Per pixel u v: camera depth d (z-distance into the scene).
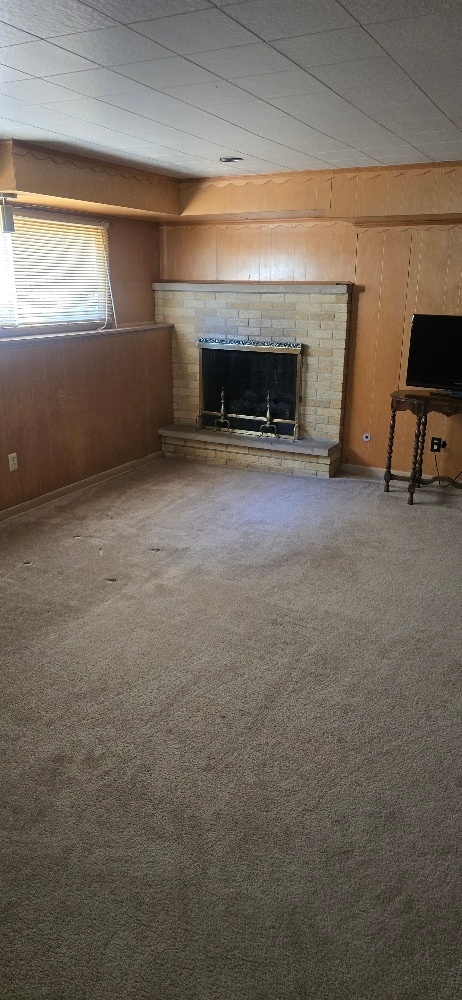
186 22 1.98
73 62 2.33
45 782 2.08
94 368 5.00
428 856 1.84
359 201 4.62
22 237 4.45
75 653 2.81
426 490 5.05
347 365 5.27
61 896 1.70
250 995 1.46
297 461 5.41
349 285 5.00
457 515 4.50
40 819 1.94
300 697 2.53
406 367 5.07
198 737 2.30
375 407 5.27
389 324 5.05
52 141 3.69
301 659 2.79
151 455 5.88
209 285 5.54
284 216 5.11
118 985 1.48
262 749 2.25
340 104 2.89
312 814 1.97
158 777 2.11
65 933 1.60
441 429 5.09
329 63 2.35
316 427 5.45
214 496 4.89
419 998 1.46
